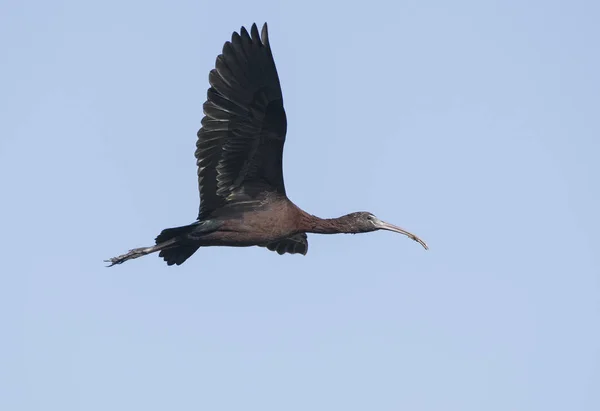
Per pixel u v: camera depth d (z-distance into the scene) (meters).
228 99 18.28
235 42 18.05
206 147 18.52
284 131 18.41
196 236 18.78
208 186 18.73
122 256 18.72
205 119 18.41
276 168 18.80
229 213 18.89
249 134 18.45
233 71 18.14
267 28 17.83
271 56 17.84
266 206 19.02
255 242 19.08
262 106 18.19
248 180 18.86
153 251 18.83
